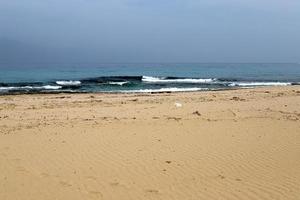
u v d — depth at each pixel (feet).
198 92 94.43
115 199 22.24
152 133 39.47
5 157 30.27
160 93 92.27
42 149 32.76
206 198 22.45
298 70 339.98
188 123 45.14
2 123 45.19
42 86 124.98
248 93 88.02
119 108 59.00
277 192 23.38
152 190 23.63
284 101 68.03
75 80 159.12
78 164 28.73
